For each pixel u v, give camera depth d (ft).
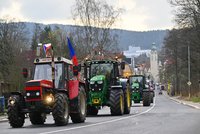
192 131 55.62
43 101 65.67
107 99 97.30
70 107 71.10
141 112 107.24
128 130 56.59
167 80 507.71
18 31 286.46
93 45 222.07
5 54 224.74
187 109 125.59
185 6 236.02
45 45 72.02
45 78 69.92
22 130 60.08
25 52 262.26
